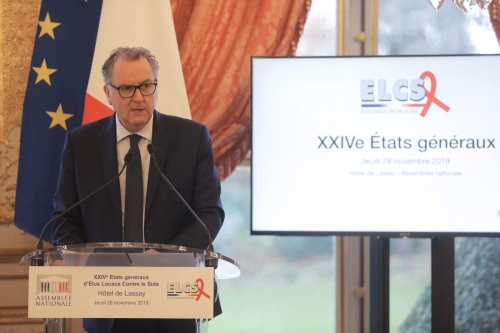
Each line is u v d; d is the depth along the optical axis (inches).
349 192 313.0
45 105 319.0
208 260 168.4
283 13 344.5
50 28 322.7
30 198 313.3
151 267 163.9
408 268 362.6
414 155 312.2
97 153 241.3
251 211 314.7
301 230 313.3
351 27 369.4
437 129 312.3
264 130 317.4
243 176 363.6
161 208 233.0
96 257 166.9
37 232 313.0
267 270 364.8
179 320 201.0
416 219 309.6
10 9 330.6
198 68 338.0
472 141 311.1
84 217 237.0
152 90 230.4
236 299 363.6
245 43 342.6
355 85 316.8
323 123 316.2
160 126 242.2
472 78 313.1
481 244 363.6
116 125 244.8
